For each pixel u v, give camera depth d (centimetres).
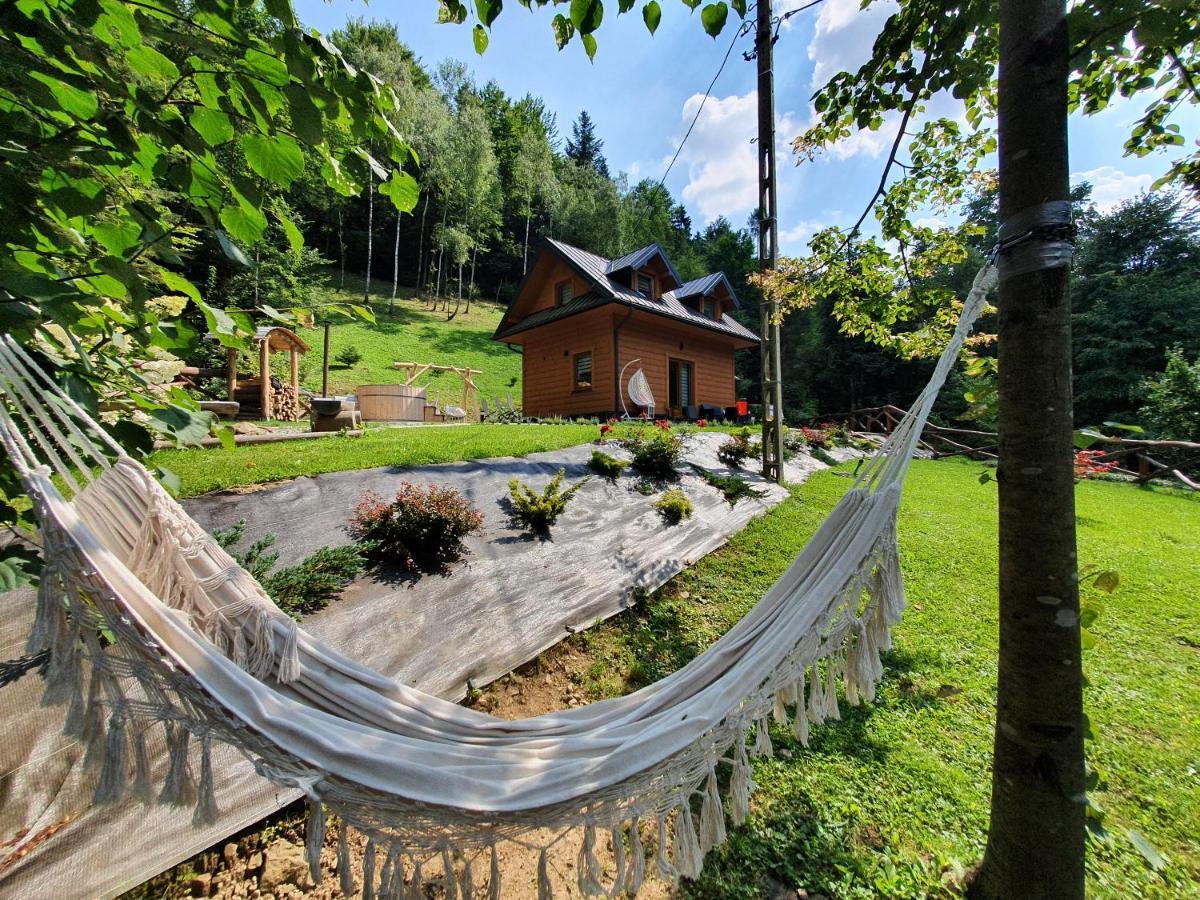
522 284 1539
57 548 106
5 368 116
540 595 362
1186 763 228
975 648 328
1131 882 174
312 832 114
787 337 2706
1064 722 123
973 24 201
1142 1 142
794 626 143
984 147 296
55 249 135
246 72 116
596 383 1339
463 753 144
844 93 273
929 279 372
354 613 304
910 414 158
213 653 117
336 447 607
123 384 158
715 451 823
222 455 538
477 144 2969
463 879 124
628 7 142
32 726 196
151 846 176
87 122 117
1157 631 353
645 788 132
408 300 3106
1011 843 131
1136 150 232
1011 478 128
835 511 161
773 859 185
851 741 245
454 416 1479
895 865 179
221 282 1717
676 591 407
